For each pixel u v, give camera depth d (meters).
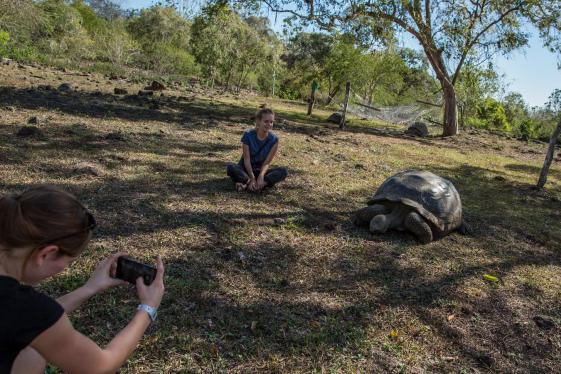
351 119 18.73
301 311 3.43
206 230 4.60
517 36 15.25
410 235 5.16
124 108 11.33
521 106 31.55
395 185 5.15
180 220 4.75
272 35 28.33
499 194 7.94
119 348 1.63
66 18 27.58
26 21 23.42
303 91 34.19
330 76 30.58
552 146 8.59
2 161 5.75
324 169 7.85
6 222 1.43
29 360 1.75
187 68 31.05
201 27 23.55
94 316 3.03
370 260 4.45
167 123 10.13
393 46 15.83
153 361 2.71
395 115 22.17
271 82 30.88
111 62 28.14
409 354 3.11
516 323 3.71
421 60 23.88
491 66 16.52
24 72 16.56
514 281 4.47
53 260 1.51
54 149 6.62
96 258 3.76
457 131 18.09
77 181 5.45
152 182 5.84
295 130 12.42
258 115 5.92
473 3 15.19
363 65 28.89
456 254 4.91
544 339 3.56
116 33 30.92
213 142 8.74
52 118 8.75
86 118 9.31
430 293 3.98
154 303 1.79
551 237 5.96
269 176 6.05
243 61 25.59
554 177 10.35
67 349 1.48
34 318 1.40
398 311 3.61
